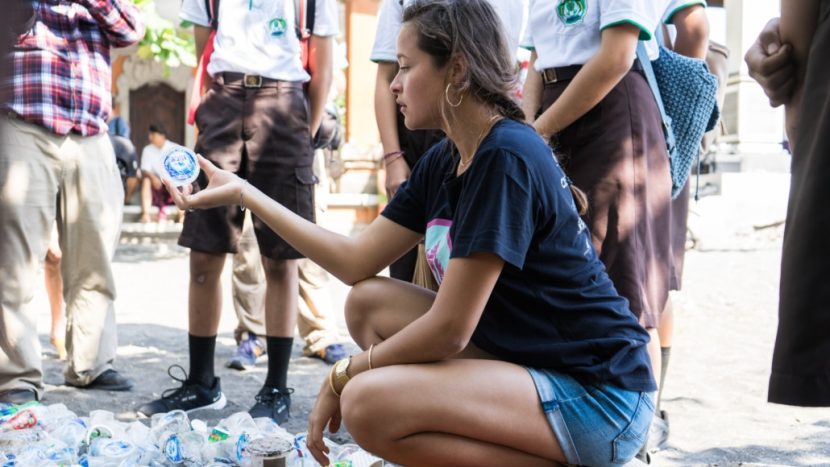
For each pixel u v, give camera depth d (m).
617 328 2.39
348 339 6.05
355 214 14.14
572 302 2.37
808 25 2.02
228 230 3.91
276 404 3.86
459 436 2.33
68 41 4.08
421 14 2.37
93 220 4.26
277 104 3.88
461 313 2.26
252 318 5.09
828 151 1.72
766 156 13.59
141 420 3.84
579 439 2.36
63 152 4.11
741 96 13.52
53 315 5.06
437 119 2.42
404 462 2.37
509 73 2.39
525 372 2.36
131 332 6.25
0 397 3.91
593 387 2.36
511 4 3.68
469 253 2.21
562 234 2.35
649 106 3.15
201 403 4.00
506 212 2.23
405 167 3.88
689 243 12.21
